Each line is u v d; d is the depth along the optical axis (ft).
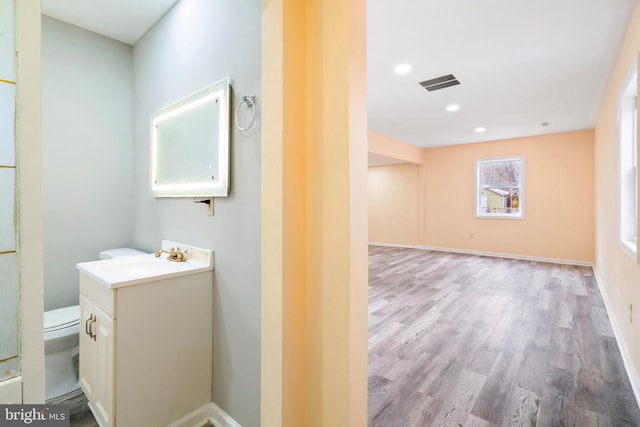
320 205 4.01
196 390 5.35
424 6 6.89
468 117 15.25
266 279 4.15
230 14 5.17
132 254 7.44
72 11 7.08
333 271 3.91
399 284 14.17
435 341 8.41
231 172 5.13
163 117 6.95
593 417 5.46
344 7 3.76
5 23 2.24
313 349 4.13
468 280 14.87
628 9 6.91
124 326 4.56
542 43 8.40
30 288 2.35
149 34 7.73
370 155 19.45
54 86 7.41
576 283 14.26
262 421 4.25
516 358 7.50
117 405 4.50
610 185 10.68
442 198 23.52
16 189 2.28
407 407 5.72
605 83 10.91
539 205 19.51
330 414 3.97
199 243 5.91
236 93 5.02
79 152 7.79
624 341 7.75
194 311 5.32
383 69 9.97
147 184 7.88
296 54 4.01
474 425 5.26
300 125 4.08
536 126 17.07
